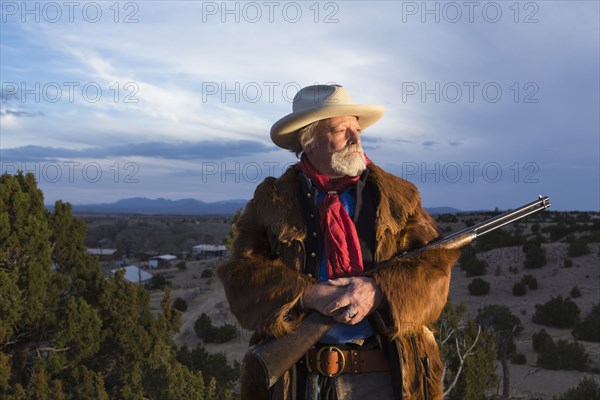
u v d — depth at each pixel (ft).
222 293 231.30
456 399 55.31
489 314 125.59
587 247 221.46
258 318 10.00
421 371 10.04
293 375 9.98
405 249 10.41
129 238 513.04
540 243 233.35
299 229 10.38
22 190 69.97
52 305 67.31
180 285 264.11
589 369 123.85
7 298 61.67
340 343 10.07
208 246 448.24
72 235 73.46
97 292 69.00
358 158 10.55
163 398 58.75
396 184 10.69
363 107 10.52
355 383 10.00
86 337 63.10
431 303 9.82
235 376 81.87
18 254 65.62
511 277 209.26
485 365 57.98
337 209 10.35
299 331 9.73
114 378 67.21
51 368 59.98
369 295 9.68
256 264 10.30
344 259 10.14
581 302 180.55
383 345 10.02
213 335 156.04
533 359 131.95
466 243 10.21
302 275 10.05
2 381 55.93
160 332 72.64
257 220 10.85
